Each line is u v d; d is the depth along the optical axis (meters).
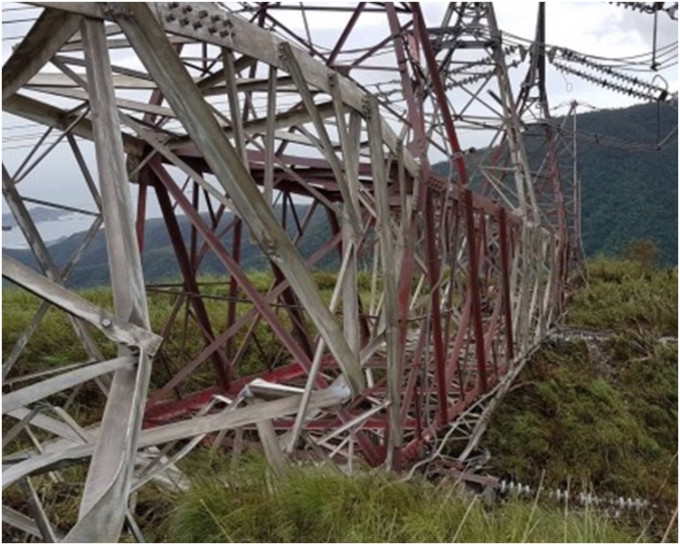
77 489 8.30
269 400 7.77
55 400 12.56
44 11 4.82
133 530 5.56
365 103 8.41
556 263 31.62
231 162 5.68
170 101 5.20
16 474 4.66
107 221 4.75
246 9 9.22
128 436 4.50
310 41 9.64
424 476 10.45
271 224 6.20
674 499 14.62
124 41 5.85
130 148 8.27
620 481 15.55
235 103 6.07
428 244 11.20
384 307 9.19
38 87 6.80
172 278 26.95
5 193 6.16
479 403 15.12
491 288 21.86
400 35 10.66
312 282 6.86
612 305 35.09
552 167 38.41
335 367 11.73
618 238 76.31
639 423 19.44
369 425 10.88
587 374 23.02
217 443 8.75
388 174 9.66
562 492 13.59
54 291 4.41
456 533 6.56
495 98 21.31
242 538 6.40
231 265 7.84
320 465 7.75
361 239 8.15
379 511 6.85
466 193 13.23
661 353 25.88
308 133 8.07
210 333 10.16
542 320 26.11
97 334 15.10
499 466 15.30
